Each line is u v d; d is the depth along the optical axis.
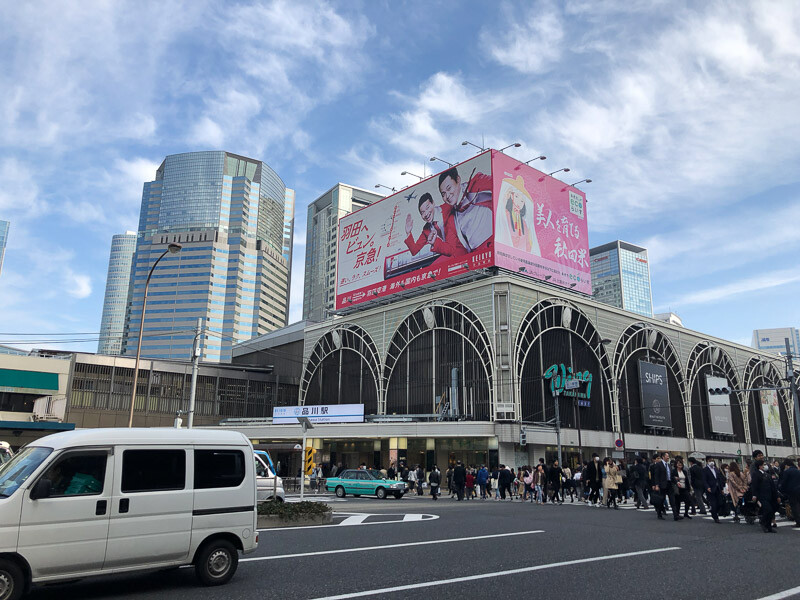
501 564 9.38
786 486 15.28
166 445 8.32
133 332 155.12
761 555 10.51
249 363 70.56
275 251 184.12
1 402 48.53
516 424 40.12
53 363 50.34
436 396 45.16
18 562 6.91
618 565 9.36
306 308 149.62
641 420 50.19
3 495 7.07
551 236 48.25
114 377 52.78
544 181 49.12
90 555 7.35
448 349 45.41
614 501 21.77
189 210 177.25
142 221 181.62
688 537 12.91
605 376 48.41
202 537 8.24
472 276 45.53
